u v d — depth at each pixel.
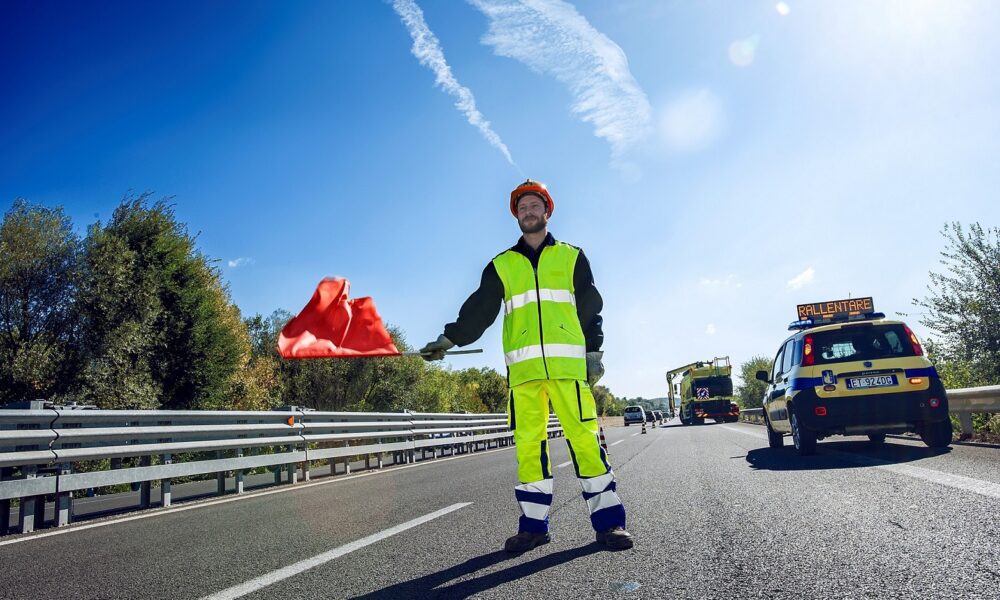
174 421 6.95
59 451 5.56
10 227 16.95
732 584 2.50
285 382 32.75
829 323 8.27
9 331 16.64
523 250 3.75
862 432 7.43
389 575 3.04
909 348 7.30
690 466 7.49
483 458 12.49
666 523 3.88
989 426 9.70
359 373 34.44
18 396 16.22
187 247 20.36
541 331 3.54
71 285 17.58
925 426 7.45
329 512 5.50
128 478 6.28
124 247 18.56
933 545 2.85
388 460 13.56
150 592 2.98
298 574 3.16
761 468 6.67
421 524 4.52
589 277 3.78
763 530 3.47
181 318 20.12
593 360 3.66
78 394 16.86
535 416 3.56
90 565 3.73
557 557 3.17
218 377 21.06
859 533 3.21
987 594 2.16
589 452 3.45
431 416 13.52
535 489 3.50
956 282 14.23
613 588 2.56
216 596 2.83
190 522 5.39
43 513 5.57
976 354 13.95
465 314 3.86
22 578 3.47
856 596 2.25
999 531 3.01
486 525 4.32
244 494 7.74
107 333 17.62
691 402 37.34
